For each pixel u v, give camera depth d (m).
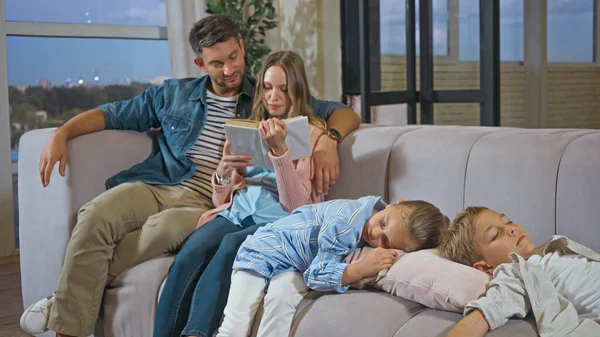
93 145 2.33
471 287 1.42
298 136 2.00
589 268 1.40
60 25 4.02
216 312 1.78
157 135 2.54
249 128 2.01
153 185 2.35
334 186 2.23
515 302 1.36
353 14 4.62
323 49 4.67
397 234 1.67
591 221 1.64
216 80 2.41
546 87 4.74
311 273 1.64
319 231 1.75
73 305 2.03
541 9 4.71
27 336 2.57
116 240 2.12
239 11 4.08
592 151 1.67
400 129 2.18
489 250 1.52
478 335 1.29
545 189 1.73
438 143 2.00
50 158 2.21
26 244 2.48
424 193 2.00
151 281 2.00
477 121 4.38
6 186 3.88
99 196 2.18
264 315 1.64
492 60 4.23
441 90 4.57
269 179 2.18
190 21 4.03
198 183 2.37
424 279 1.49
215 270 1.82
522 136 1.86
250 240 1.80
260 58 4.31
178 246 2.12
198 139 2.41
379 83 4.38
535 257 1.50
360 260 1.62
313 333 1.55
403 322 1.44
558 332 1.31
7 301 3.07
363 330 1.47
